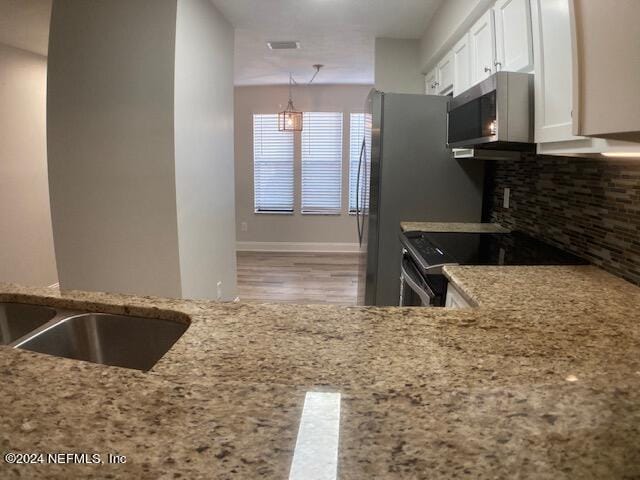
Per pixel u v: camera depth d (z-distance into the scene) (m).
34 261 4.04
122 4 2.45
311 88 6.21
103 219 2.61
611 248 1.64
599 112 0.92
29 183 3.96
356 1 2.92
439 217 2.92
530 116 1.73
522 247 2.14
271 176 6.46
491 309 1.14
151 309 1.13
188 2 2.59
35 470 0.54
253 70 5.14
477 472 0.53
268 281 4.97
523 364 0.81
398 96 2.81
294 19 3.29
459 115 2.40
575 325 1.02
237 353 0.85
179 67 2.50
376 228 2.92
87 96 2.53
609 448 0.57
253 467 0.54
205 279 3.03
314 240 6.56
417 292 1.97
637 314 1.12
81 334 1.18
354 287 4.75
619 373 0.77
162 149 2.50
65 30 2.50
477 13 2.28
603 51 0.90
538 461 0.55
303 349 0.87
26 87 3.90
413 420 0.63
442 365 0.80
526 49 1.74
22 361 0.81
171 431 0.60
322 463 0.54
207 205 3.04
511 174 2.67
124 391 0.71
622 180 1.57
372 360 0.82
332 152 6.34
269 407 0.66
